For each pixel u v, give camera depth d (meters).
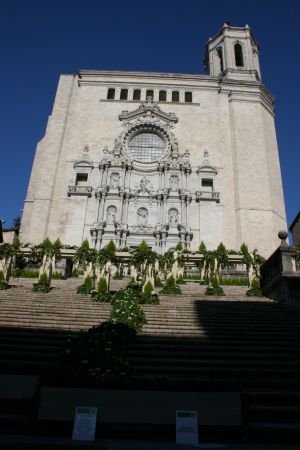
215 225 36.66
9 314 12.62
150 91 44.00
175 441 6.09
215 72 48.94
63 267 23.94
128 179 38.03
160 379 6.60
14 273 22.30
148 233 35.47
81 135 40.38
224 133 41.84
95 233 35.03
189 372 9.02
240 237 36.31
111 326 10.41
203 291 20.58
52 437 6.16
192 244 35.59
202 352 10.17
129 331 10.86
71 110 41.75
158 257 22.02
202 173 38.91
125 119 41.44
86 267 19.67
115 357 7.68
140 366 9.11
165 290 19.02
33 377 7.23
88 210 36.38
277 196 39.69
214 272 21.77
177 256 22.31
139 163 39.09
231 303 15.53
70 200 36.72
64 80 43.38
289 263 16.55
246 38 48.97
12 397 7.07
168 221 36.22
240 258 22.14
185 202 36.97
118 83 43.88
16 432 6.35
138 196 37.22
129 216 36.44
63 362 7.58
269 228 36.88
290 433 6.47
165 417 6.33
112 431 6.27
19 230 36.66
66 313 13.08
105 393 6.48
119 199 36.72
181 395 6.45
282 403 7.71
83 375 6.70
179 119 41.94
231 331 11.83
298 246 19.12
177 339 11.09
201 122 41.97
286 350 10.33
